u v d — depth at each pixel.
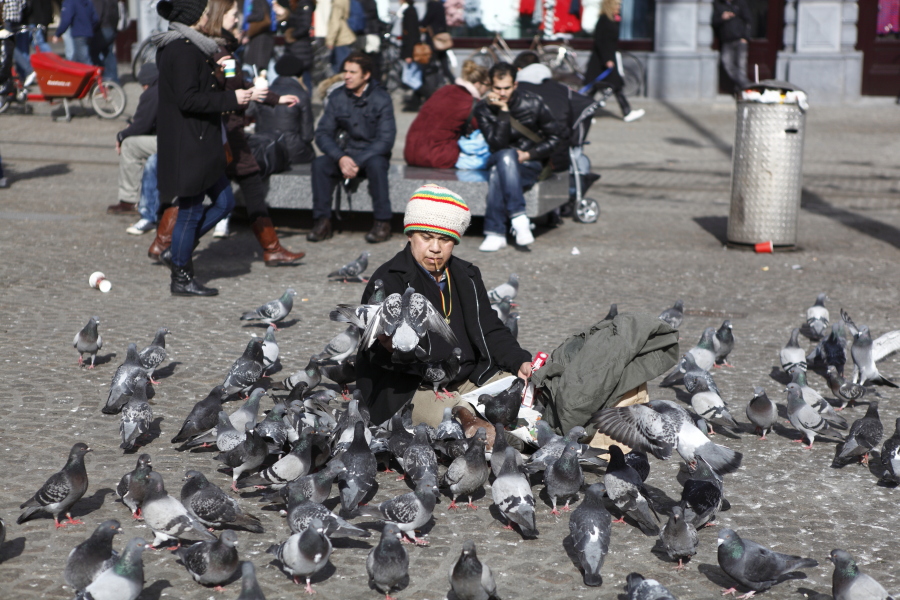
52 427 6.15
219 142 9.22
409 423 5.68
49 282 9.78
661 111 26.17
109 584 3.93
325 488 4.81
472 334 5.95
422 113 13.27
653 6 28.31
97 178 15.77
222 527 4.89
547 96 13.41
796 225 12.34
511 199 11.83
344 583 4.43
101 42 22.64
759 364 8.03
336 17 22.94
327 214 12.32
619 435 5.21
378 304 5.48
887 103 27.44
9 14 21.66
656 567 4.68
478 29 28.72
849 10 27.12
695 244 12.69
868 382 7.47
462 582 4.11
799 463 6.06
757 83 11.95
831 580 4.57
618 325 5.95
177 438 5.80
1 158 15.77
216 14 9.02
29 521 4.90
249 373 6.70
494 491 4.91
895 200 15.75
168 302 9.29
